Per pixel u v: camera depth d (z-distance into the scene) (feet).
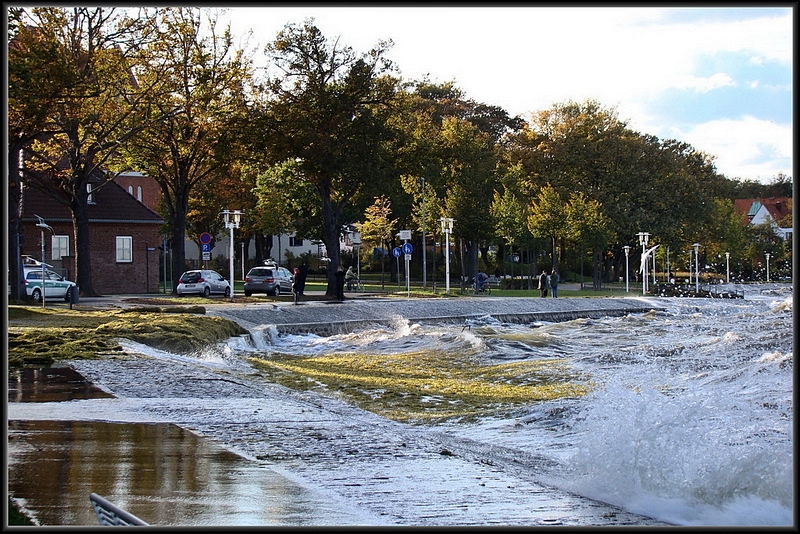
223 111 158.61
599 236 242.17
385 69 163.12
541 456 39.19
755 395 54.85
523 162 289.94
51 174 155.53
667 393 58.90
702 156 342.64
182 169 172.86
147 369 63.52
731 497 30.42
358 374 77.97
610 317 166.61
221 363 81.15
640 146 288.71
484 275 203.62
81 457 33.88
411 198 252.62
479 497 29.84
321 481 31.09
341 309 137.69
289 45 158.10
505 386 69.92
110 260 191.93
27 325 89.15
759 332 100.32
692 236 299.99
